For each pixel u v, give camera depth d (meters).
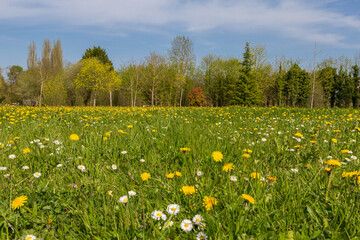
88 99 47.88
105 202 1.94
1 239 1.48
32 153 3.12
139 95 48.66
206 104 51.88
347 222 1.58
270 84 48.22
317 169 2.56
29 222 1.68
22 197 1.69
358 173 2.12
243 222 1.53
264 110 13.32
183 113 11.04
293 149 3.35
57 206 1.86
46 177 2.54
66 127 5.71
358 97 53.41
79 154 3.08
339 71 54.97
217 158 2.13
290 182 2.26
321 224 1.65
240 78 45.84
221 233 1.49
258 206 1.74
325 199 1.95
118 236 1.50
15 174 2.52
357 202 1.82
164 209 1.84
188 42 41.31
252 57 44.91
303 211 1.84
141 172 2.60
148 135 4.35
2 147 3.23
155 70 41.22
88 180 2.35
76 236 1.58
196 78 54.53
